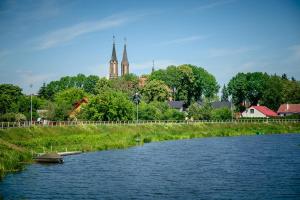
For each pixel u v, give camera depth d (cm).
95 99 11456
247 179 4388
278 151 6931
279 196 3622
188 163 5659
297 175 4588
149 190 3903
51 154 5828
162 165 5503
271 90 18038
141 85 17250
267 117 15588
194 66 18025
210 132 11425
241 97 18388
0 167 4991
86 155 6712
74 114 13000
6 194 3753
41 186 4106
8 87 15100
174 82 17162
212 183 4203
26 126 8438
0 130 7481
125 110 11606
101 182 4312
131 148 7856
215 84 18812
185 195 3684
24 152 6081
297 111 17150
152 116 12800
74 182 4312
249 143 8556
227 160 5909
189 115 14138
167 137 10156
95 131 9806
